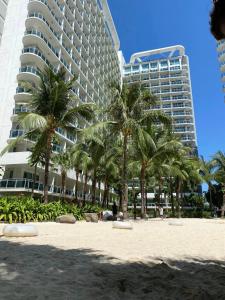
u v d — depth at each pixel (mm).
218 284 3826
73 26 56719
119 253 6082
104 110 21234
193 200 67562
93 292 3201
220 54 72188
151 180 51938
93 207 24500
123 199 20953
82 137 20828
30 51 40594
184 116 93875
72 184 50906
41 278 3723
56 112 19578
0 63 40594
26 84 20328
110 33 92500
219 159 48562
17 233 8352
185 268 4918
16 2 43781
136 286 3590
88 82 59938
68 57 51812
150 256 5871
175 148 28250
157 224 19266
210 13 1437
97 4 75625
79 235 9680
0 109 38125
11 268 4238
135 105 20969
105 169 35562
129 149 26906
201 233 12195
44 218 16422
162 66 104688
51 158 37625
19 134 35562
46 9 44688
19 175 36188
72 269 4367
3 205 13711
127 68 107938
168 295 3287
